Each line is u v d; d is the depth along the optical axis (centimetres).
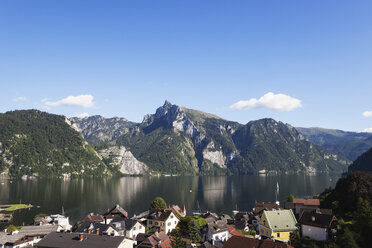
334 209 12375
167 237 11425
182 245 9456
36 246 9362
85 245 9156
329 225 9638
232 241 8406
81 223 14250
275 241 8375
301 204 14425
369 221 9031
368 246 8312
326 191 17088
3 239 12206
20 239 12312
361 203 10731
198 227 12406
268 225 10194
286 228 10056
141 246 10306
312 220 10062
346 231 8506
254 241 8206
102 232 11938
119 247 9238
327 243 9162
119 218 14262
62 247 9112
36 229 13388
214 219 15225
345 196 12375
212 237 11750
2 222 19975
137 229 13362
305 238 9706
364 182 11994
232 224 16125
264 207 17250
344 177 13425
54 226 13838
